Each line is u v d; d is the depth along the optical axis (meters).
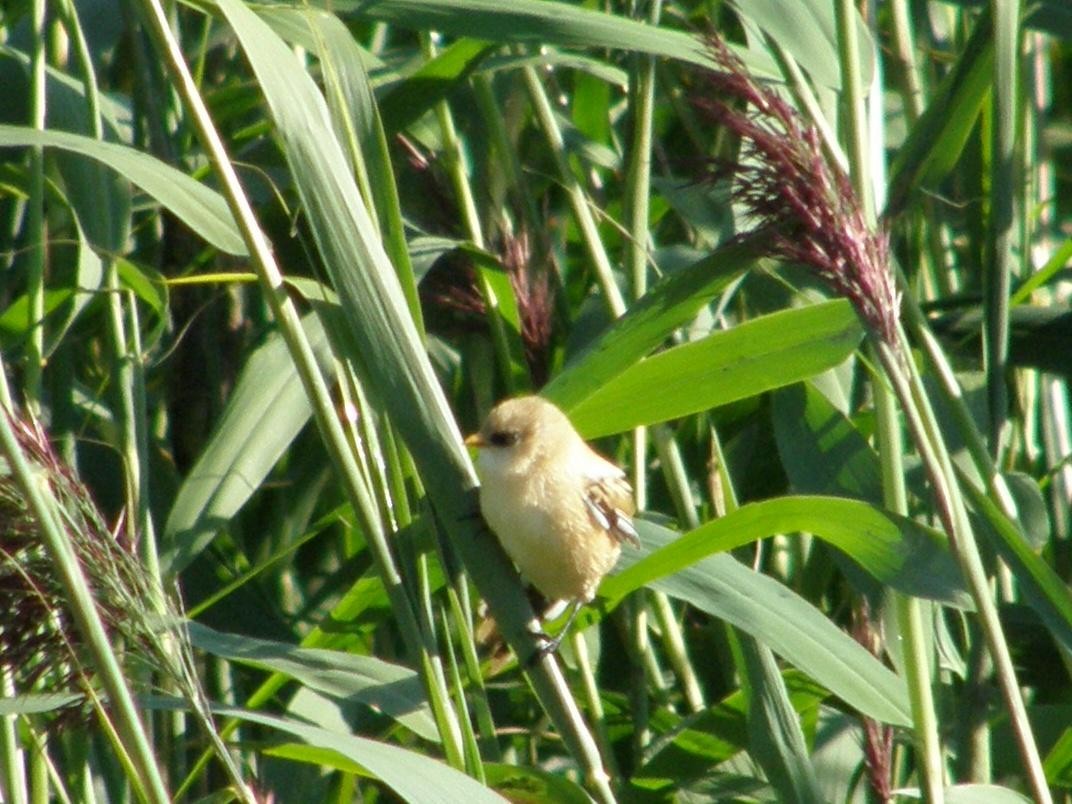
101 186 8.86
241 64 11.60
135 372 8.32
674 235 12.09
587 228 9.10
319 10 7.46
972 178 11.06
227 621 9.56
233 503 8.09
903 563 7.14
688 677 9.54
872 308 6.32
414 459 6.42
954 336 9.93
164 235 10.79
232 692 9.43
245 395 8.41
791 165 6.25
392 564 6.19
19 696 5.67
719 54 6.54
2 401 5.55
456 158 9.45
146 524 7.94
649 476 10.54
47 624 5.44
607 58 11.04
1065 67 16.69
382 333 6.30
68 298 8.72
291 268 9.97
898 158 8.35
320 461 10.47
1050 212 13.35
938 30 13.31
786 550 10.18
